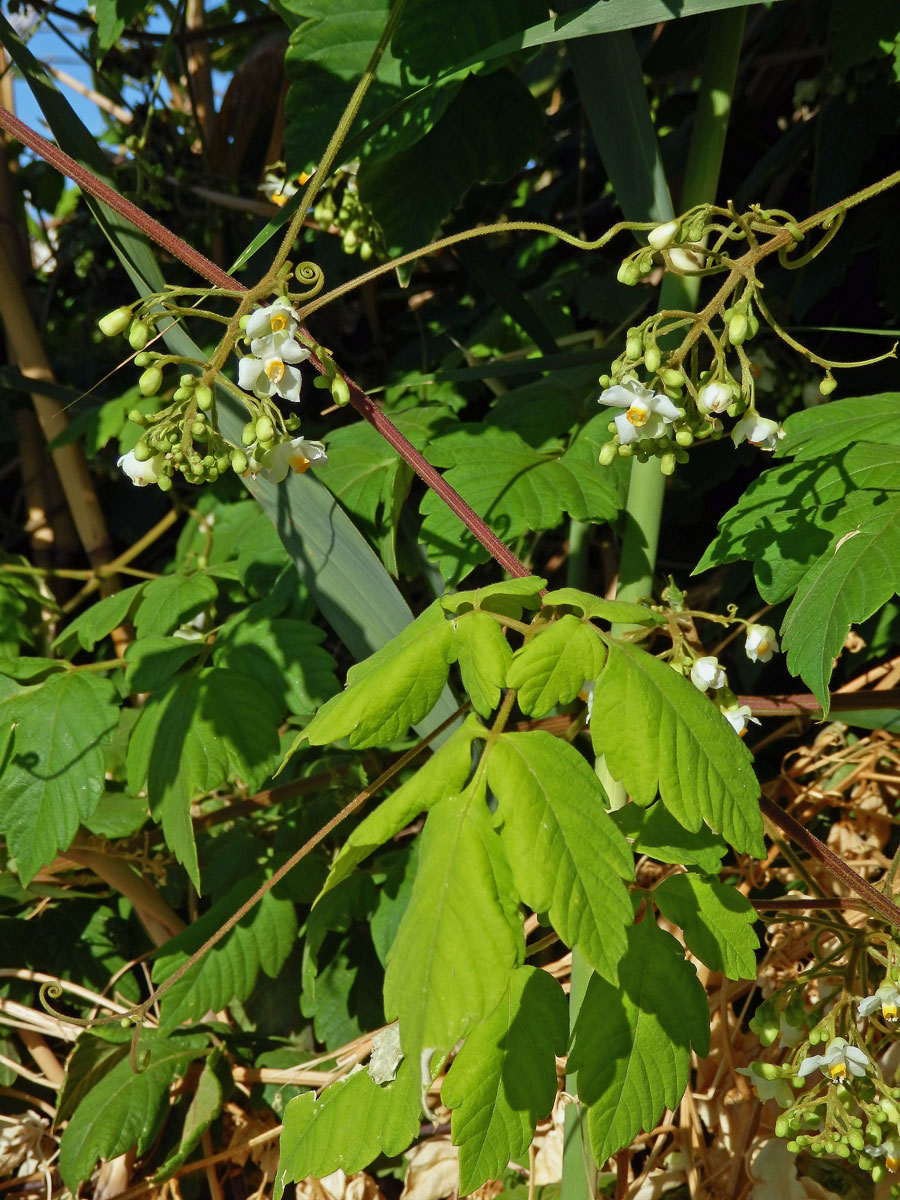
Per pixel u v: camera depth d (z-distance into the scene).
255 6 0.68
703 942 0.26
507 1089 0.25
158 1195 0.37
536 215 0.57
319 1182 0.37
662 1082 0.25
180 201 0.58
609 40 0.31
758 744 0.43
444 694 0.34
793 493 0.30
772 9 0.52
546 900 0.21
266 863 0.40
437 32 0.35
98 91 0.62
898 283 0.44
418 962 0.21
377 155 0.34
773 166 0.48
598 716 0.23
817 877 0.40
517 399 0.40
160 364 0.27
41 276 0.68
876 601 0.27
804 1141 0.28
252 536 0.42
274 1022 0.41
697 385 0.27
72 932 0.42
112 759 0.42
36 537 0.57
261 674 0.36
